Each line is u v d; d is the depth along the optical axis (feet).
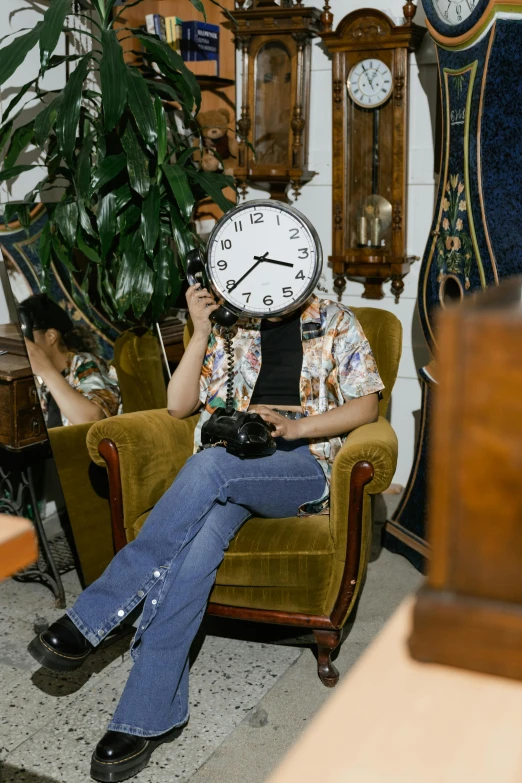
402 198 10.92
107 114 8.49
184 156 9.63
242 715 6.77
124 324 9.50
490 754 1.59
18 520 2.74
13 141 9.41
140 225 9.02
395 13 10.94
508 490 1.62
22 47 8.63
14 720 6.70
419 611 1.78
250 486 6.77
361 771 1.56
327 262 12.00
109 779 5.85
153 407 9.53
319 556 6.82
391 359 8.24
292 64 11.28
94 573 8.73
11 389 8.66
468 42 8.30
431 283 9.26
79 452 8.67
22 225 9.19
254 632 8.20
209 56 12.09
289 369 7.55
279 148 11.69
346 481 6.67
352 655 7.70
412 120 11.11
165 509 6.48
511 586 1.71
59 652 6.35
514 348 1.55
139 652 6.28
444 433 1.64
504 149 8.09
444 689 1.74
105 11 9.19
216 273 7.29
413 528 9.84
